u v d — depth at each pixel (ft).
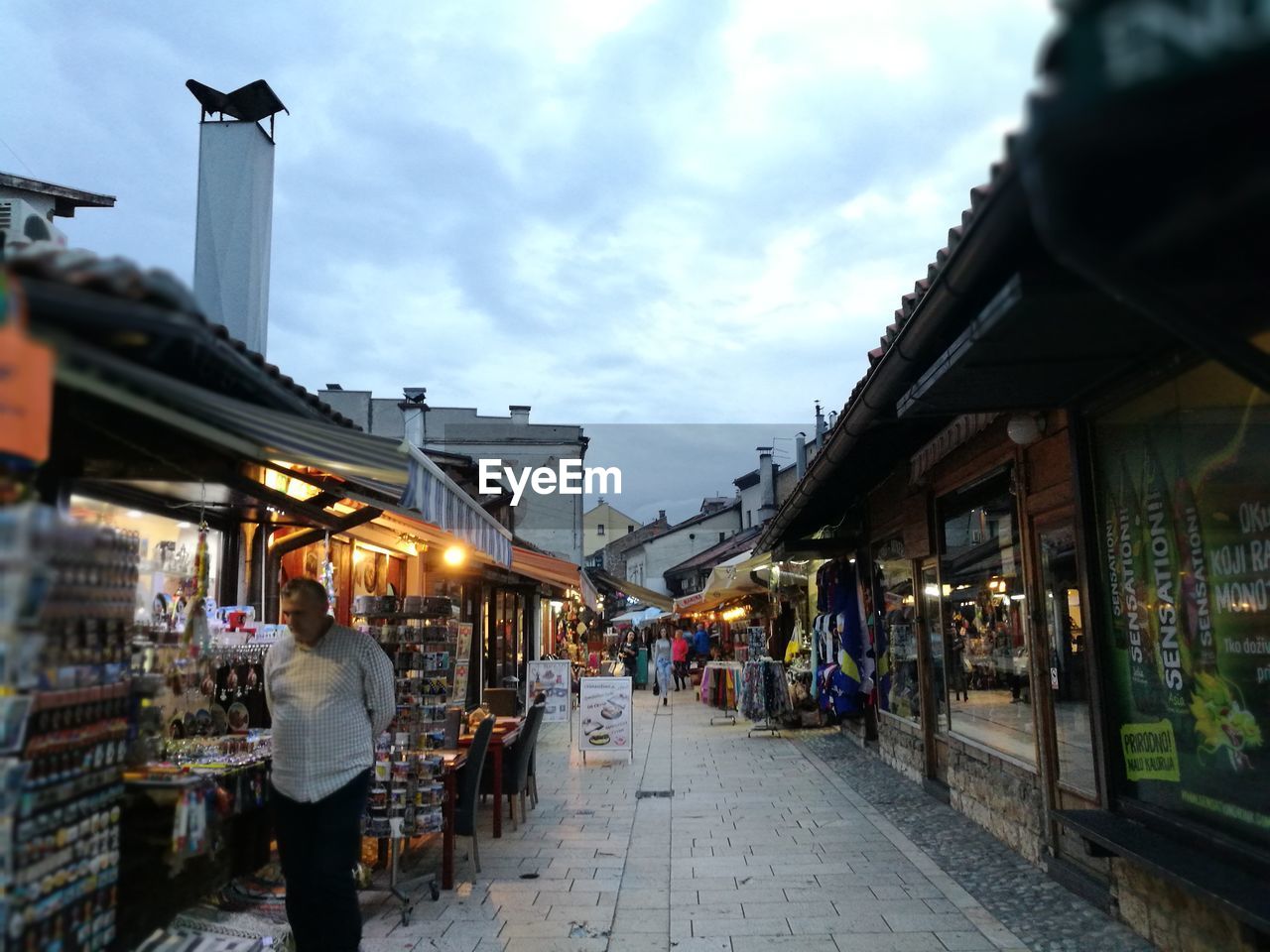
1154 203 5.18
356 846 15.12
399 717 20.25
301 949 14.64
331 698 15.10
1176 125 4.52
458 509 18.60
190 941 13.01
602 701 41.19
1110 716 16.97
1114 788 16.76
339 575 29.71
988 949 16.20
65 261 6.54
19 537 7.44
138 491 15.55
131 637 10.87
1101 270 5.76
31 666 8.31
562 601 81.15
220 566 20.80
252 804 14.30
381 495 16.55
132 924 11.78
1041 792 20.81
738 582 60.08
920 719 32.24
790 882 20.89
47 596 8.38
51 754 9.09
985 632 24.99
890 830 26.00
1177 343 12.97
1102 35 4.39
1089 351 13.42
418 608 20.84
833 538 41.11
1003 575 23.39
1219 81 4.24
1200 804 14.19
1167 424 14.67
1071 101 4.50
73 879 9.55
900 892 19.84
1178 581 14.62
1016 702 22.57
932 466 26.71
